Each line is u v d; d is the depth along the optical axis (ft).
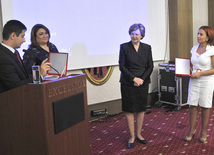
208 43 11.56
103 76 16.60
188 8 18.83
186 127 14.28
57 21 14.34
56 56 8.87
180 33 18.58
